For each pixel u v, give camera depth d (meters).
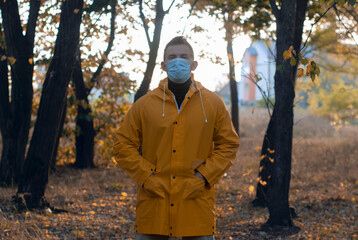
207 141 2.78
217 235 5.52
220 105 2.84
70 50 6.21
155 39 7.14
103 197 7.73
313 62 3.78
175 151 2.70
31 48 7.68
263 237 5.46
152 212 2.71
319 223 6.17
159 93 2.79
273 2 5.57
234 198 7.84
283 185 5.85
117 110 11.20
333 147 12.98
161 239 2.77
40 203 6.32
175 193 2.67
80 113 10.72
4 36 7.74
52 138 6.37
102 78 10.66
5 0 7.13
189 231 2.67
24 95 8.02
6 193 7.15
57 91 6.26
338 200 7.44
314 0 6.18
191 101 2.78
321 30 12.53
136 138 2.84
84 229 5.41
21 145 8.22
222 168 2.74
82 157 11.00
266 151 7.16
